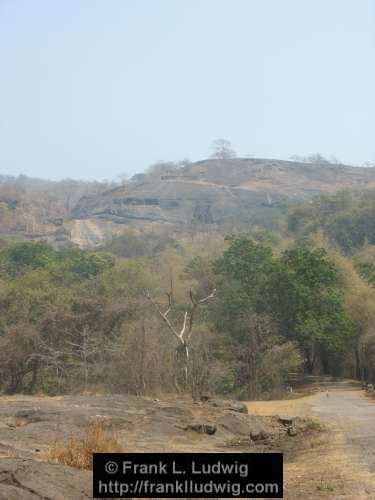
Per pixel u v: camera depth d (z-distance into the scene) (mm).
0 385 42438
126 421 19141
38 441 15547
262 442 18625
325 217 106250
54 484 9727
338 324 49531
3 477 9625
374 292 53094
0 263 71625
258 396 42375
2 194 171000
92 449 12727
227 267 55562
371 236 97625
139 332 40094
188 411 22297
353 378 54688
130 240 109375
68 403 22516
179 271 65438
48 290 47281
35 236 147875
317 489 11617
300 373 55438
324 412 27625
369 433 18922
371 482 11930
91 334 43031
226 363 43781
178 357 38875
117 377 39094
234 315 49375
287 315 50781
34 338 41469
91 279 56125
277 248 85688
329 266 51594
